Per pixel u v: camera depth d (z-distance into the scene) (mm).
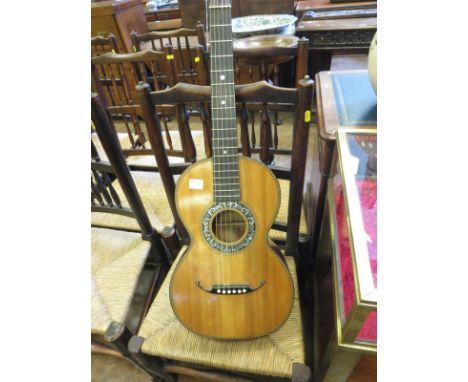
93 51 2125
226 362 752
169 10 2545
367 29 1521
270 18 1812
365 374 765
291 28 1668
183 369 936
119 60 1178
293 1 2041
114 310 881
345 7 1802
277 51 1061
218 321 784
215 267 788
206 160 749
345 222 605
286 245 969
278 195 742
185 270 799
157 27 2445
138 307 1349
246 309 779
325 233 969
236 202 757
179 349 783
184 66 1647
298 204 839
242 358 754
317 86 1104
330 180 917
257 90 656
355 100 982
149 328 834
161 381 1060
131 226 1157
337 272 642
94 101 741
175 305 799
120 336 791
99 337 1000
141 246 1061
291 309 772
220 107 684
